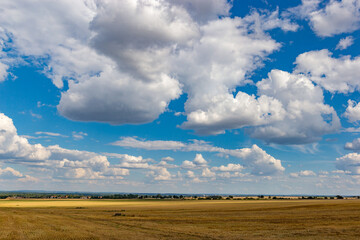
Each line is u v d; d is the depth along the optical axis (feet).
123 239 94.73
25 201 630.33
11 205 455.63
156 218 181.57
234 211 239.50
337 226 122.72
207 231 114.32
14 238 98.58
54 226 136.46
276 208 266.98
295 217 169.07
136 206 395.55
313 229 115.34
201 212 235.40
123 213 241.14
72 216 208.54
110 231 115.65
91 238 96.99
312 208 245.86
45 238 97.66
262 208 274.98
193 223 147.54
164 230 117.80
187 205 395.34
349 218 153.89
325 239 91.40
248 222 148.56
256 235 102.83
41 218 188.96
